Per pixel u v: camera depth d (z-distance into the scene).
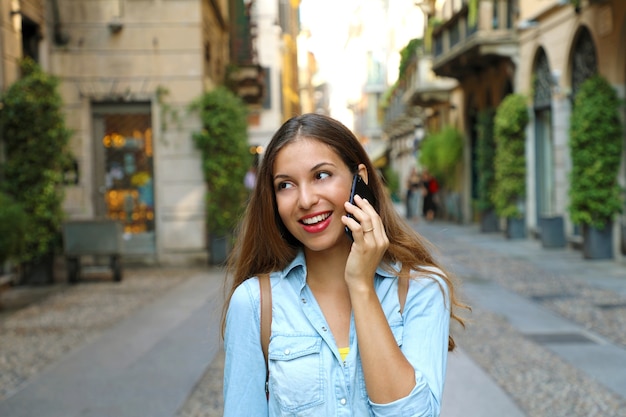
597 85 12.35
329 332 1.69
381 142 61.47
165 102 13.23
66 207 13.09
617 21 11.98
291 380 1.66
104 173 13.41
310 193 1.72
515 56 17.41
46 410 4.80
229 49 19.73
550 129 16.38
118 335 7.21
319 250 1.75
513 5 17.44
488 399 4.89
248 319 1.75
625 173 12.50
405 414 1.55
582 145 12.58
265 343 1.74
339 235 1.74
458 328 7.32
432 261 1.88
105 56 13.19
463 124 24.03
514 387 5.25
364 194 1.73
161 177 13.28
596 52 13.03
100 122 13.38
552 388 5.21
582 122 12.47
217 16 16.30
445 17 23.97
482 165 19.86
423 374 1.62
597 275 11.01
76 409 4.82
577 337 6.93
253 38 20.12
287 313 1.73
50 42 13.06
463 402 4.83
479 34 17.48
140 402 4.96
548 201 16.73
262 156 1.83
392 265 1.79
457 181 24.88
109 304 9.18
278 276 1.79
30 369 5.96
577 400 4.92
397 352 1.58
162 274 12.26
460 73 22.17
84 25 13.13
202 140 12.95
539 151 16.88
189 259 13.33
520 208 17.52
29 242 10.70
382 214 1.87
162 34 13.20
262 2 28.48
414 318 1.71
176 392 5.19
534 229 17.00
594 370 5.71
